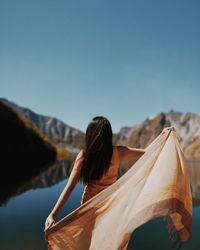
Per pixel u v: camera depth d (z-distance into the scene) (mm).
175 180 2193
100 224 2291
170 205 2074
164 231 5770
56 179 17406
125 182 2348
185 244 4922
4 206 8453
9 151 28906
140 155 2650
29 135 38125
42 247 4738
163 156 2389
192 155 130000
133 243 5004
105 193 2344
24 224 6277
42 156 41062
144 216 2086
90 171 2451
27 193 11203
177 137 2527
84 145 2523
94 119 2547
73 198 10133
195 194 10953
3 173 19734
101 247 2230
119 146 2633
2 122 31438
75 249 2285
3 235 5410
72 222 2305
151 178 2270
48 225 2264
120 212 2262
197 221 6699
